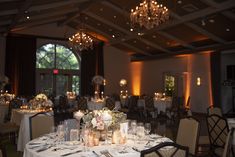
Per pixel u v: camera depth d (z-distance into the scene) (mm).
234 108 13320
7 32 13281
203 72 13469
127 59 18156
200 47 13211
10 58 14953
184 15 10422
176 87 15359
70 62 17188
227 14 9477
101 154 2643
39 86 16266
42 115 4262
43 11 11812
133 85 18250
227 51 12414
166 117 12117
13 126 6453
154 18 7410
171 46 14453
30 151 2760
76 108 12023
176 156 2258
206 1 8852
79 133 3285
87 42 11898
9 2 8969
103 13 12602
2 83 13430
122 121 3209
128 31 13758
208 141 4867
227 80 13242
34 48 15555
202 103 13453
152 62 17031
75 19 14766
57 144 3010
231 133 3232
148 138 3383
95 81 16078
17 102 8805
